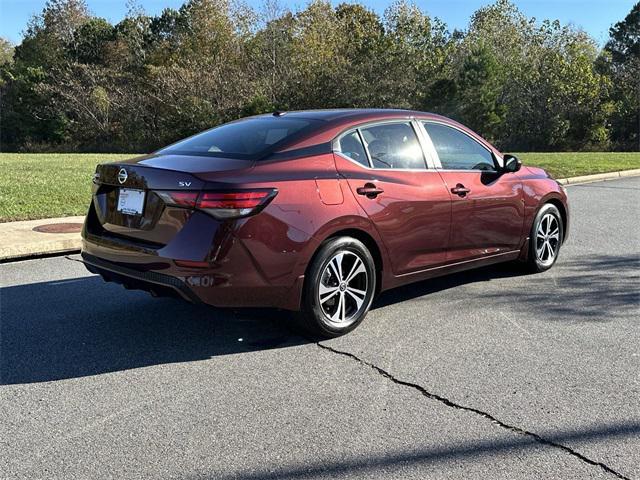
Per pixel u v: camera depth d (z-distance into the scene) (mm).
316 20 48156
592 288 5953
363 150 4789
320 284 4414
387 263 4840
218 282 3980
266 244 4074
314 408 3477
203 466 2889
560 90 43531
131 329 4781
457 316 5125
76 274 6461
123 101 41562
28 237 7547
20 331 4719
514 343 4504
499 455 2986
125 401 3564
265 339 4578
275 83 38344
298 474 2824
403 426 3271
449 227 5246
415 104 38188
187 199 3986
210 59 40344
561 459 2949
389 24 53656
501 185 5777
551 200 6531
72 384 3793
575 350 4359
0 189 10883
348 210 4461
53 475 2811
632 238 8438
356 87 36812
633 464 2912
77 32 56938
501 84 41625
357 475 2818
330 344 4484
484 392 3684
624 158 22875
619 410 3457
